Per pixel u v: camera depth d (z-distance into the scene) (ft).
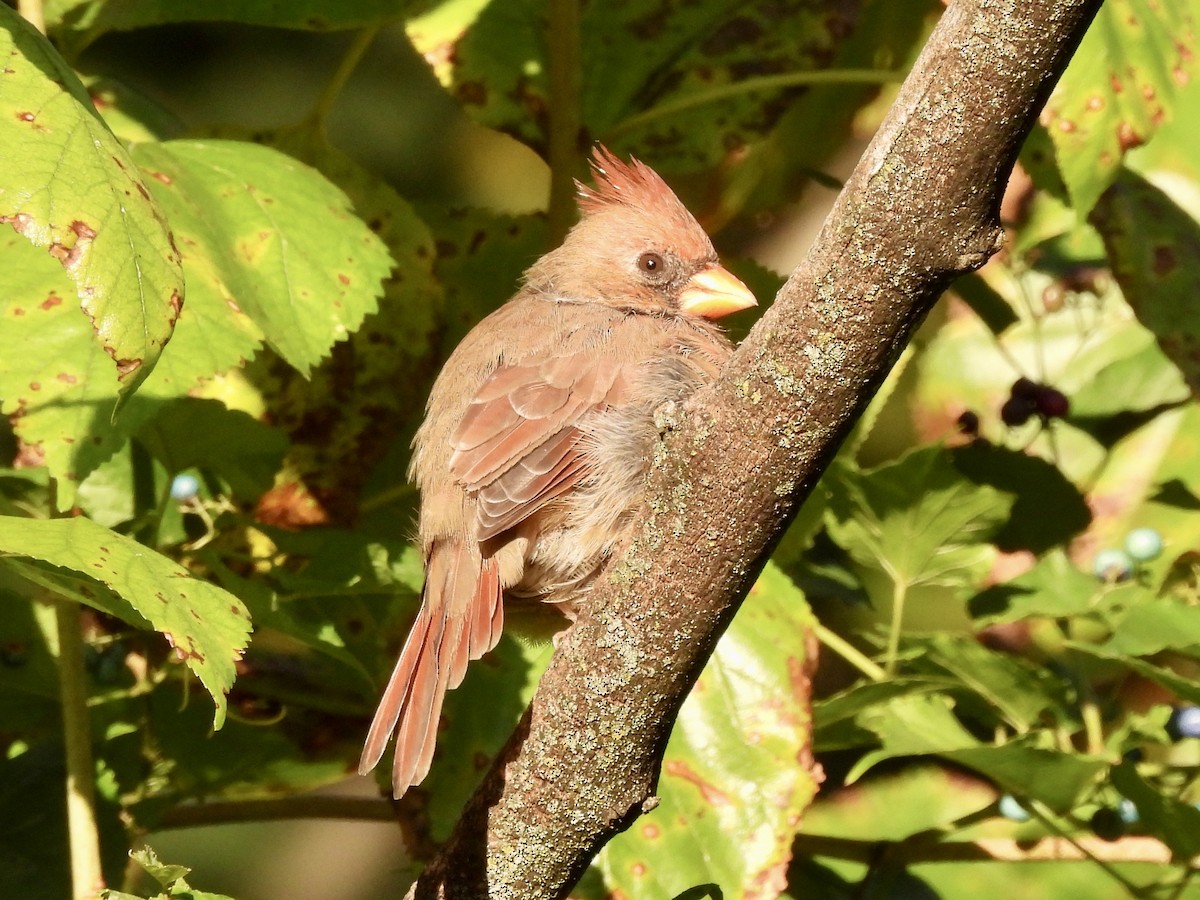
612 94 27.94
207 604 16.28
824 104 29.25
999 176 14.55
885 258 14.98
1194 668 25.30
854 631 25.49
